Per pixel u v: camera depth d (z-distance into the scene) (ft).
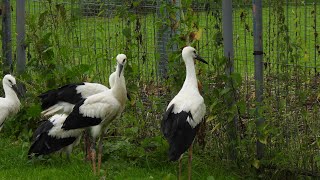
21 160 25.07
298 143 22.54
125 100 23.93
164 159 24.56
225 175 23.27
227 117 23.29
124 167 24.21
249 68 26.40
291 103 22.52
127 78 25.43
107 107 23.41
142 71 25.96
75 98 24.94
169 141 21.56
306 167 22.50
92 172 23.54
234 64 24.59
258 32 22.71
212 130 23.31
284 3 22.97
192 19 23.85
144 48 25.77
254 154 23.27
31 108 26.00
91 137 24.04
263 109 22.41
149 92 25.81
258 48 22.77
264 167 23.18
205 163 23.99
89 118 23.44
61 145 24.53
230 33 23.31
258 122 22.76
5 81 26.68
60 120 24.62
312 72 24.27
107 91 23.86
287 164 22.65
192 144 22.76
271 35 24.75
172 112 21.94
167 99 24.88
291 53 22.29
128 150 24.85
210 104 23.41
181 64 24.11
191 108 21.84
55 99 25.08
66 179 22.97
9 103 26.50
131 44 25.49
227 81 23.03
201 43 26.53
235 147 23.50
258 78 22.89
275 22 23.38
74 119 23.54
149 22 25.94
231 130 23.44
